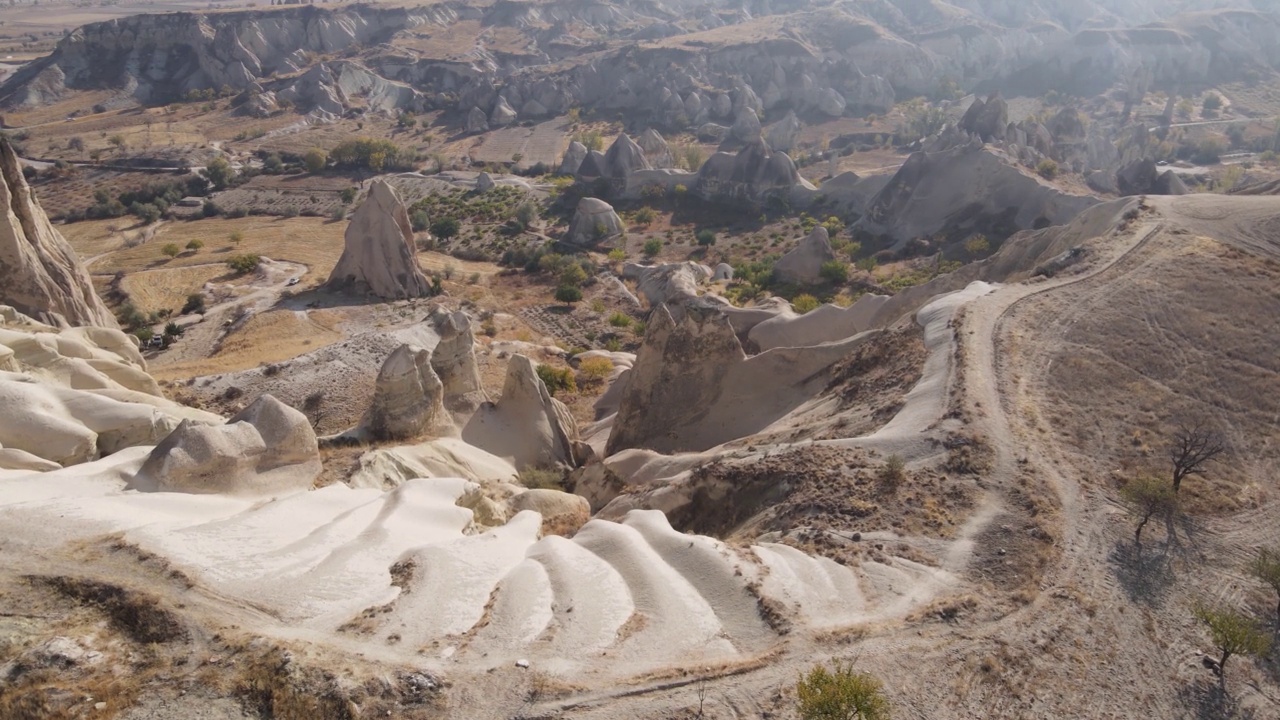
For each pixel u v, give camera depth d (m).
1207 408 36.12
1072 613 24.44
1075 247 50.38
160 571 22.25
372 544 25.66
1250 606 25.50
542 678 20.23
